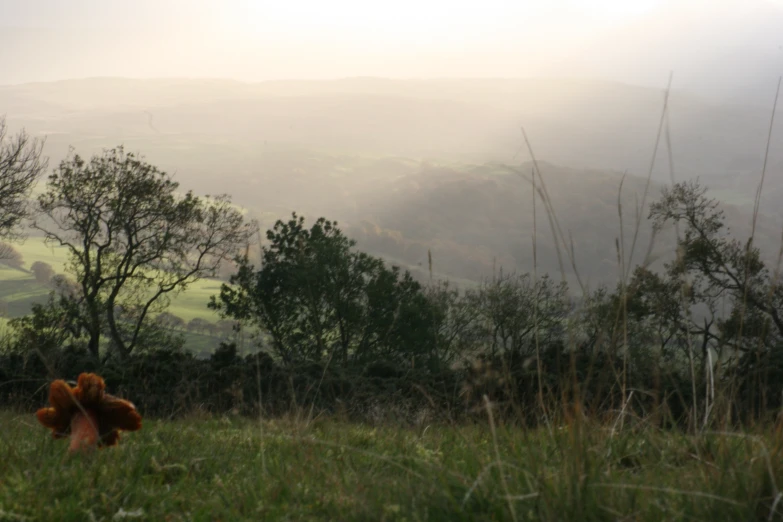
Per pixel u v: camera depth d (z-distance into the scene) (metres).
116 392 14.91
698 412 4.51
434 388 10.45
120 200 42.94
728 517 3.05
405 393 13.43
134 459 4.64
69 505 3.46
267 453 5.19
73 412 5.06
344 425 6.92
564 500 3.11
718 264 24.91
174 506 3.68
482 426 5.23
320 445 5.22
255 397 13.04
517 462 3.93
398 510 3.28
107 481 4.00
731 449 3.95
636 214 3.80
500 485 3.47
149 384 15.24
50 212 43.53
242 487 4.05
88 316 41.06
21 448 4.88
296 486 3.95
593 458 3.61
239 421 7.70
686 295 4.07
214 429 7.05
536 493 3.17
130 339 44.88
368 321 42.81
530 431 4.97
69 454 4.71
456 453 4.91
